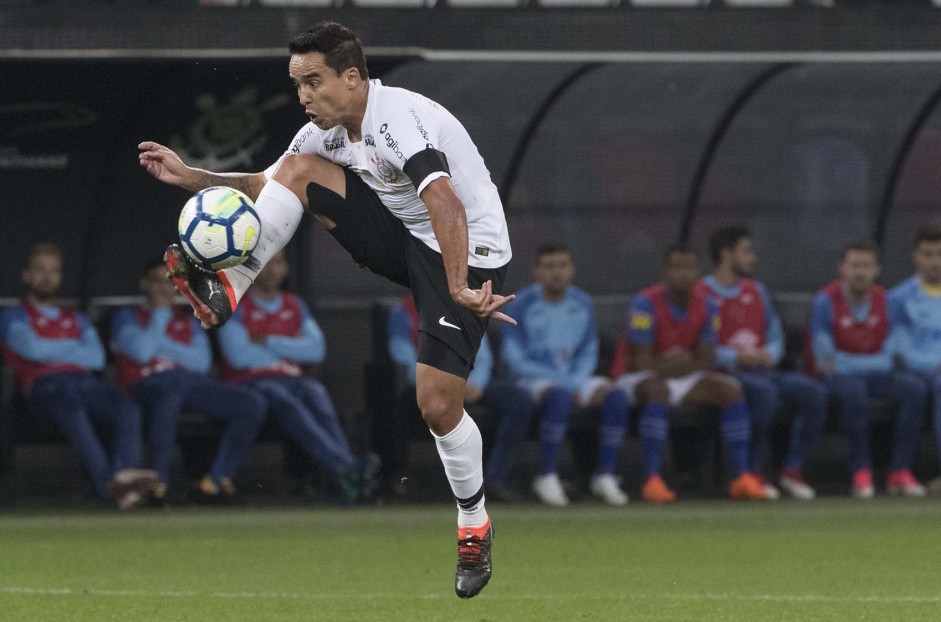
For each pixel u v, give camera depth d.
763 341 43.53
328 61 18.91
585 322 42.53
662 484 41.84
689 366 42.62
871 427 45.50
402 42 43.28
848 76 44.62
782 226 46.03
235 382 41.41
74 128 42.09
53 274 39.75
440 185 18.72
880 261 46.50
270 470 44.12
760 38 46.25
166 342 40.41
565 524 35.56
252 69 40.69
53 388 39.31
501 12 44.38
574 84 43.66
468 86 42.72
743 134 45.56
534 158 44.44
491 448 42.94
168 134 42.47
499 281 19.98
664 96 44.44
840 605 22.30
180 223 19.12
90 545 31.06
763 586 24.58
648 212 45.28
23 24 40.28
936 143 46.09
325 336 44.09
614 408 41.34
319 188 19.83
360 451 42.78
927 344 44.28
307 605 22.33
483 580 19.67
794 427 43.28
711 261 45.84
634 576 25.94
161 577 25.91
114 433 40.09
